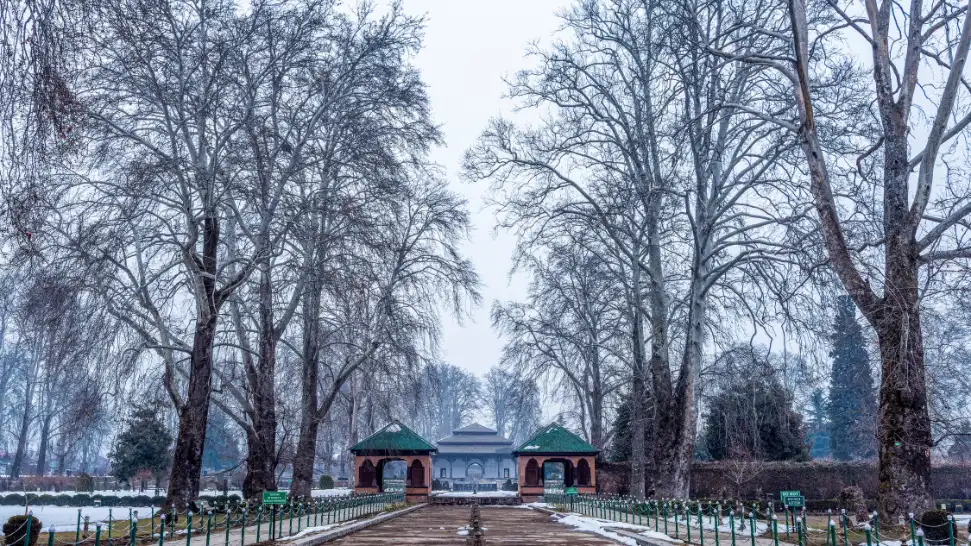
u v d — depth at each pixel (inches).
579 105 1469.0
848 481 1889.8
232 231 1365.7
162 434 2324.1
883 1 925.2
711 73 1314.0
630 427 2428.6
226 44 1134.4
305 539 793.6
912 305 829.2
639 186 1390.3
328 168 1352.1
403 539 904.9
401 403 1849.2
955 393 1035.3
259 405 1352.1
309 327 1556.3
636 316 1695.4
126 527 979.9
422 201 1647.4
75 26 506.9
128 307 1055.0
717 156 1342.3
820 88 1194.0
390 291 1505.9
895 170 887.7
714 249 1358.3
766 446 2039.9
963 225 873.5
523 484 2132.1
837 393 2664.9
